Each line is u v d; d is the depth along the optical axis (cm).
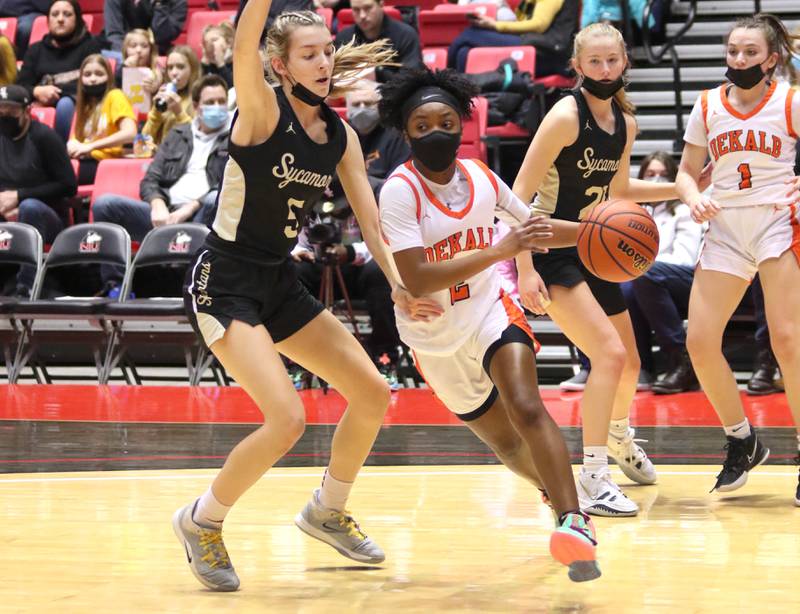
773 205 1049
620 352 999
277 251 789
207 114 2027
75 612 700
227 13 2578
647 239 845
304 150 771
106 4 2620
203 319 780
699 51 2402
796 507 1020
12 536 920
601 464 999
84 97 2289
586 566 692
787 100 1046
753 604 704
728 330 1880
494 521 969
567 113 992
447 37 2427
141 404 1719
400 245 793
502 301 825
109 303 1881
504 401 770
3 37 2477
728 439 1073
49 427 1520
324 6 2473
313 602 727
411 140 796
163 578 790
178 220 1991
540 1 2319
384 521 972
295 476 1197
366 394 801
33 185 2128
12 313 1925
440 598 734
